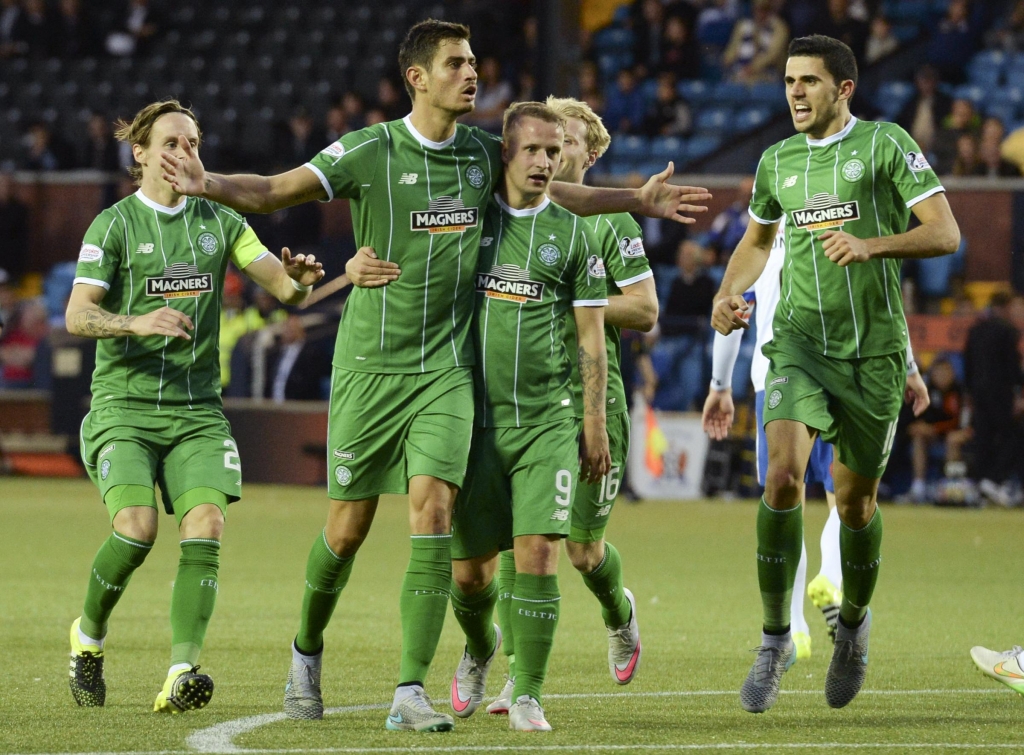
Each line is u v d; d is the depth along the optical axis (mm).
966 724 17547
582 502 19844
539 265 17516
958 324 62719
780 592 18312
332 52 90625
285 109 87125
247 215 71000
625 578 36281
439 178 17391
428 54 17156
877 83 78188
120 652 23938
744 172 75500
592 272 17781
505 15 84812
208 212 19719
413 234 17312
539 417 17500
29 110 90625
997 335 60375
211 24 93875
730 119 81188
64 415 72188
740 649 24891
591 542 20031
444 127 17469
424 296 17312
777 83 82312
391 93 83062
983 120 74188
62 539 44062
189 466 18969
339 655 23828
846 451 19109
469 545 17922
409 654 16938
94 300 18984
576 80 62312
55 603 30219
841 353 19094
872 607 30797
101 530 46844
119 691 20047
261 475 67688
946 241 18125
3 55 92750
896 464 63438
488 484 17641
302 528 48500
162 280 19266
